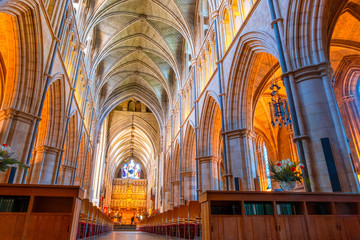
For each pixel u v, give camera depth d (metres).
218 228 5.22
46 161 13.62
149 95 35.38
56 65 12.28
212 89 15.29
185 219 12.31
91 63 22.50
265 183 23.20
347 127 15.33
